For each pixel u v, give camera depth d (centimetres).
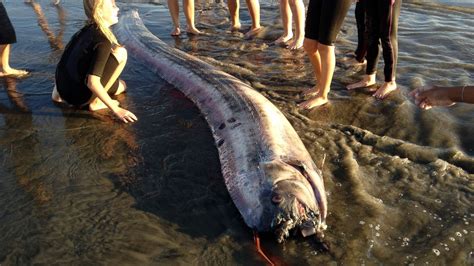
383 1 517
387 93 559
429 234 339
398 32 794
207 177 413
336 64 661
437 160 427
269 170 358
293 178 350
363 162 432
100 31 488
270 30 817
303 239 339
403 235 339
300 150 404
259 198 346
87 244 333
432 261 313
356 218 356
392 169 420
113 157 441
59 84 521
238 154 405
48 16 895
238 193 370
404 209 367
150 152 451
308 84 603
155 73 639
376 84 593
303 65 664
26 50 716
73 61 502
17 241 335
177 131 489
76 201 379
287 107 540
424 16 880
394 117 513
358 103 546
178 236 343
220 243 336
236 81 534
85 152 449
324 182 401
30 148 455
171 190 395
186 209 372
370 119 515
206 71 575
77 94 517
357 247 328
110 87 546
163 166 429
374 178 409
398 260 315
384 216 358
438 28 806
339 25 501
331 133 480
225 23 875
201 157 443
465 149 454
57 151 450
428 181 402
